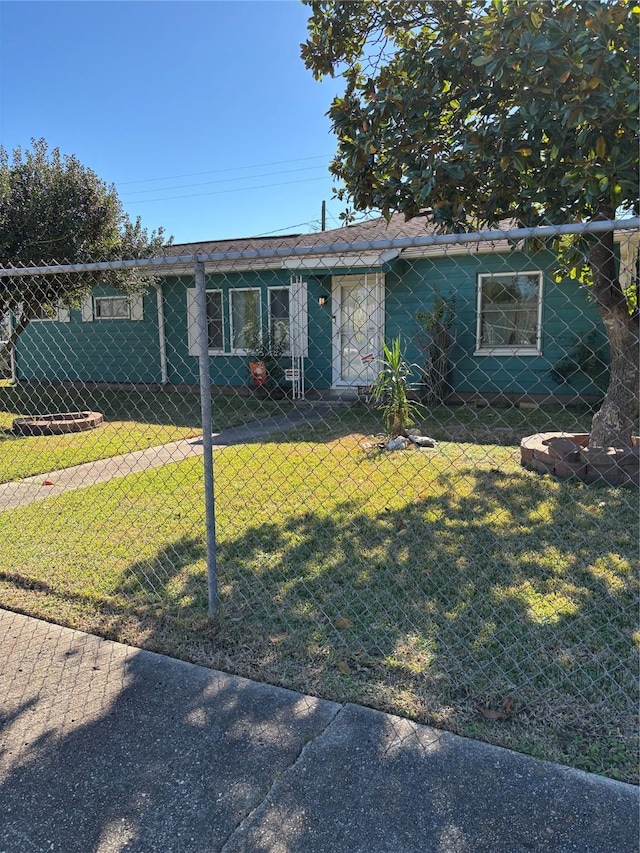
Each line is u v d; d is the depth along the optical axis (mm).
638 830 1688
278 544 3939
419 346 10344
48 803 1870
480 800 1816
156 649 2773
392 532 4094
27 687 2488
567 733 2102
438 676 2453
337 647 2699
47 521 4590
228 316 12828
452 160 4039
